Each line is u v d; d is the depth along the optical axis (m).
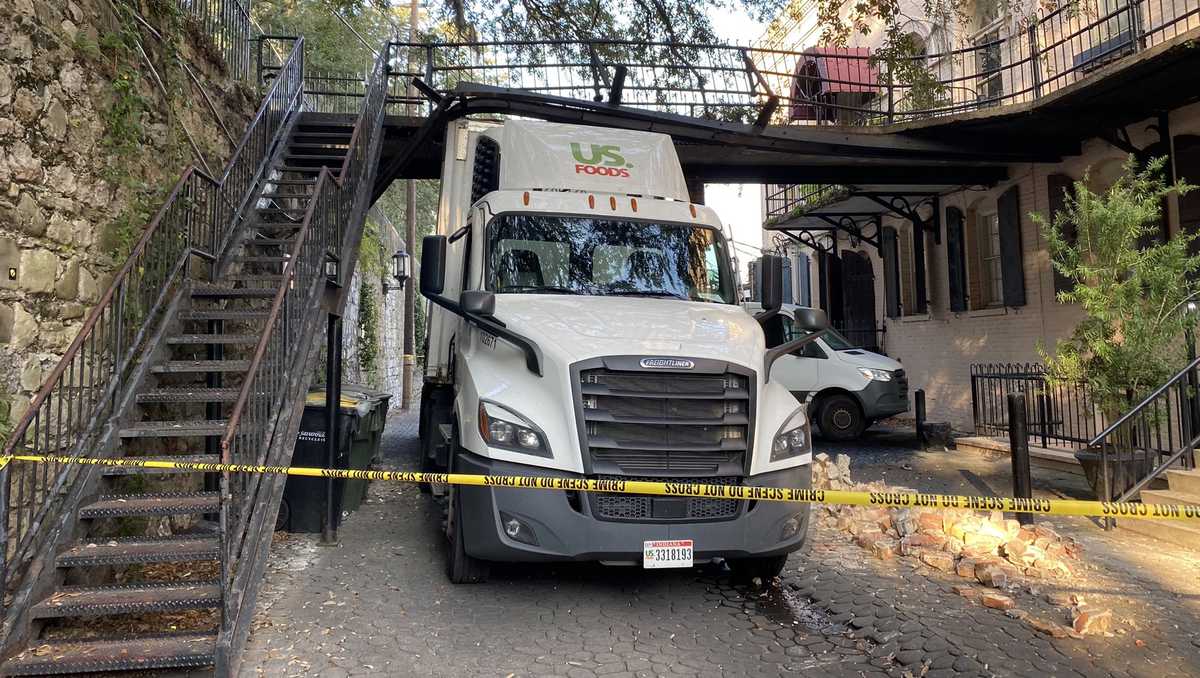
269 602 4.68
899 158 10.55
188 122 6.84
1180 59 7.36
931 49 13.15
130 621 4.26
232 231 7.14
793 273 18.97
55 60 4.62
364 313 17.92
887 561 5.51
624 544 4.20
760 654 3.95
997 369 11.70
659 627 4.33
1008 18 10.86
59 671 3.38
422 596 4.82
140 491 5.36
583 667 3.78
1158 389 6.49
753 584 5.09
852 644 4.07
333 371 6.33
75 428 4.60
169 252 5.84
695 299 5.82
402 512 7.29
